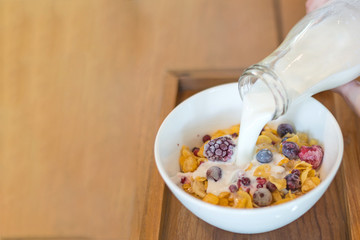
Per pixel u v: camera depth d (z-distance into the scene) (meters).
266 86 0.39
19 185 0.83
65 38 0.98
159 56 0.69
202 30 0.78
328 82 0.39
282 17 0.72
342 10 0.39
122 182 0.80
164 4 0.86
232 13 0.80
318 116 0.40
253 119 0.38
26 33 1.02
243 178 0.38
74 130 0.87
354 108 0.44
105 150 0.83
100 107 0.87
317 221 0.38
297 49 0.39
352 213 0.38
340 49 0.38
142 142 0.47
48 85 0.93
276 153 0.40
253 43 0.73
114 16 0.97
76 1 1.04
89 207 0.78
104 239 0.75
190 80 0.52
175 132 0.42
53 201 0.80
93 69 0.92
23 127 0.89
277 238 0.37
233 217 0.33
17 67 0.97
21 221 0.78
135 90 0.87
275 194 0.37
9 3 1.08
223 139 0.41
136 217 0.41
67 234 0.76
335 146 0.37
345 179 0.40
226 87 0.43
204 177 0.39
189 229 0.39
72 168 0.83
